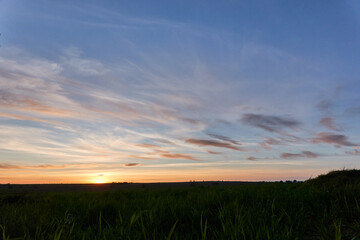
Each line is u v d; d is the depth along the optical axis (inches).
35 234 175.2
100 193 512.7
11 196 437.7
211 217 202.4
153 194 478.0
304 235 169.2
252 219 177.6
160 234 165.0
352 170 455.5
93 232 169.2
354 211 193.0
